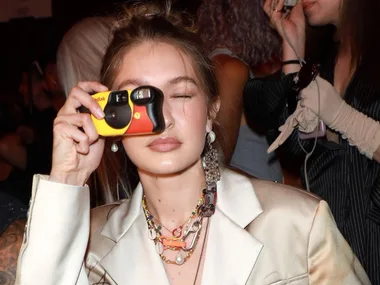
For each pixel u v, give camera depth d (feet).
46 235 6.09
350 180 8.71
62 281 6.15
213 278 6.29
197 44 6.31
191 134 5.98
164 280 6.37
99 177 7.55
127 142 6.08
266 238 6.34
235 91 9.49
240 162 10.37
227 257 6.31
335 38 9.21
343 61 9.09
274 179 10.48
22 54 15.71
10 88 14.92
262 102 9.37
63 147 6.19
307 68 8.75
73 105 6.19
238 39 10.03
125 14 6.49
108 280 6.54
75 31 9.35
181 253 6.43
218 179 6.49
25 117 12.48
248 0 9.96
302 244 6.29
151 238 6.48
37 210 6.13
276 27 9.50
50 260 6.08
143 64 6.09
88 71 9.20
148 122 5.82
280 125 9.28
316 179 9.00
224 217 6.45
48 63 12.96
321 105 8.60
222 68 9.54
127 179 7.39
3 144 10.93
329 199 8.85
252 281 6.29
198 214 6.42
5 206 7.59
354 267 6.37
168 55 6.11
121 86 6.18
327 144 8.84
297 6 9.50
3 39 15.88
